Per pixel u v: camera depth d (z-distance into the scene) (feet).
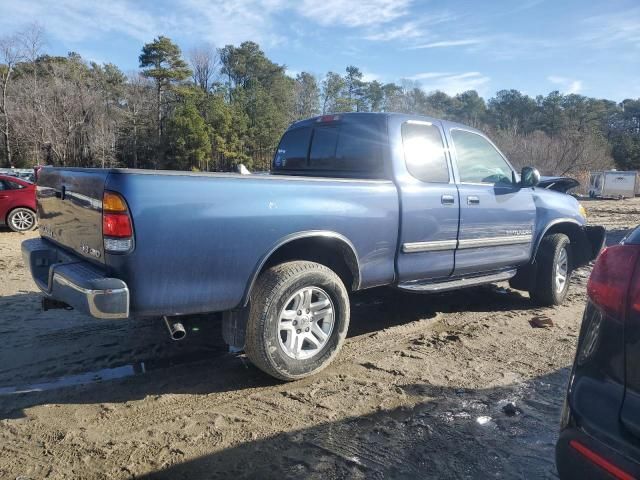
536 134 211.00
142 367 13.61
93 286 10.16
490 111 358.23
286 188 12.26
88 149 183.93
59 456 9.55
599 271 7.02
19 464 9.28
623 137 287.48
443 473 9.34
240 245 11.50
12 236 36.29
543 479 9.21
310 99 271.49
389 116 15.31
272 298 11.96
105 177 10.37
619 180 124.67
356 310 19.08
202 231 10.96
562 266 20.36
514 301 20.93
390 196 14.24
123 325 16.74
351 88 313.73
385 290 19.63
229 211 11.30
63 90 180.24
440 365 14.11
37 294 20.39
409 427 10.86
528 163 147.23
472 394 12.43
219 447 9.96
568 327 17.63
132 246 10.27
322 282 12.76
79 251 11.75
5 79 174.40
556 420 11.29
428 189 15.19
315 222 12.63
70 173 11.85
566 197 20.86
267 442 10.17
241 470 9.27
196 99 204.44
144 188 10.36
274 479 9.04
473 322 17.97
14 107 171.32
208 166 194.70
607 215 71.61
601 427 6.42
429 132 15.99
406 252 14.74
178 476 9.05
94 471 9.12
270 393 12.25
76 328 16.39
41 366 13.51
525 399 12.24
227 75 269.64
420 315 18.57
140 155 202.80
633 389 6.30
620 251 6.82
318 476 9.16
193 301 11.12
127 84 217.15
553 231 20.52
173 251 10.68
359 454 9.85
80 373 13.16
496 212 17.20
